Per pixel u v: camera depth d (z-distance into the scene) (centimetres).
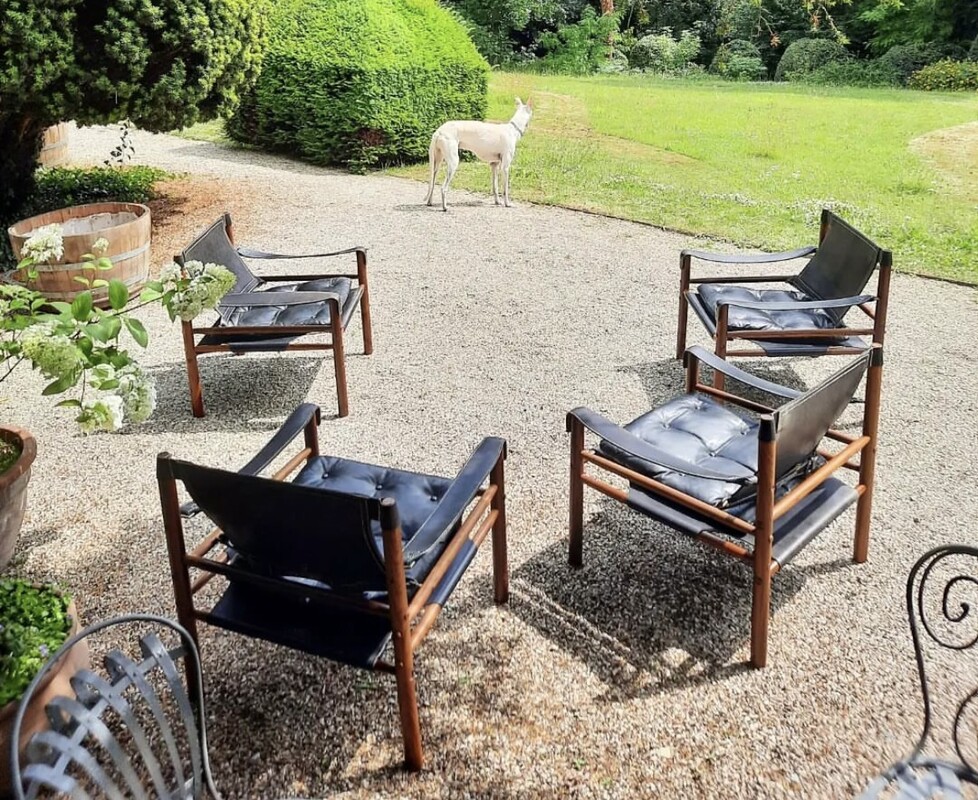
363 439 372
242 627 211
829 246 414
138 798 148
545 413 394
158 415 398
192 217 713
